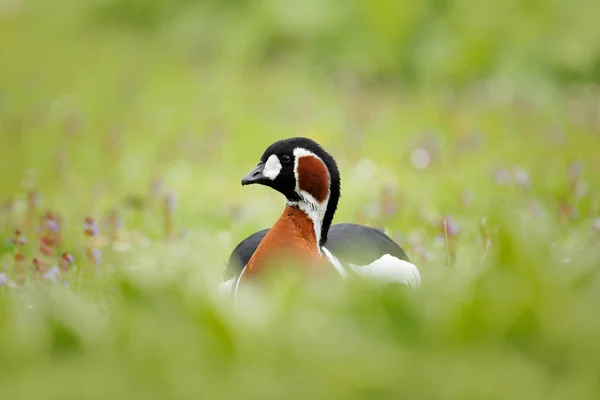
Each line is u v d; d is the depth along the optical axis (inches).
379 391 157.4
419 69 952.9
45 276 340.8
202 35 1052.5
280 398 157.0
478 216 479.8
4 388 162.7
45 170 610.9
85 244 430.3
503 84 911.7
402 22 959.6
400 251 369.1
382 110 804.6
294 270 296.8
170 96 892.0
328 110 796.6
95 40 1154.7
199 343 168.2
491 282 178.2
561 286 176.6
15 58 1107.3
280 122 764.6
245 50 1010.1
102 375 164.4
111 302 300.8
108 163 629.6
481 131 701.3
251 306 182.5
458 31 945.5
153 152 666.2
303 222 318.3
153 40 1114.1
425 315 173.8
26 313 191.2
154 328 172.6
